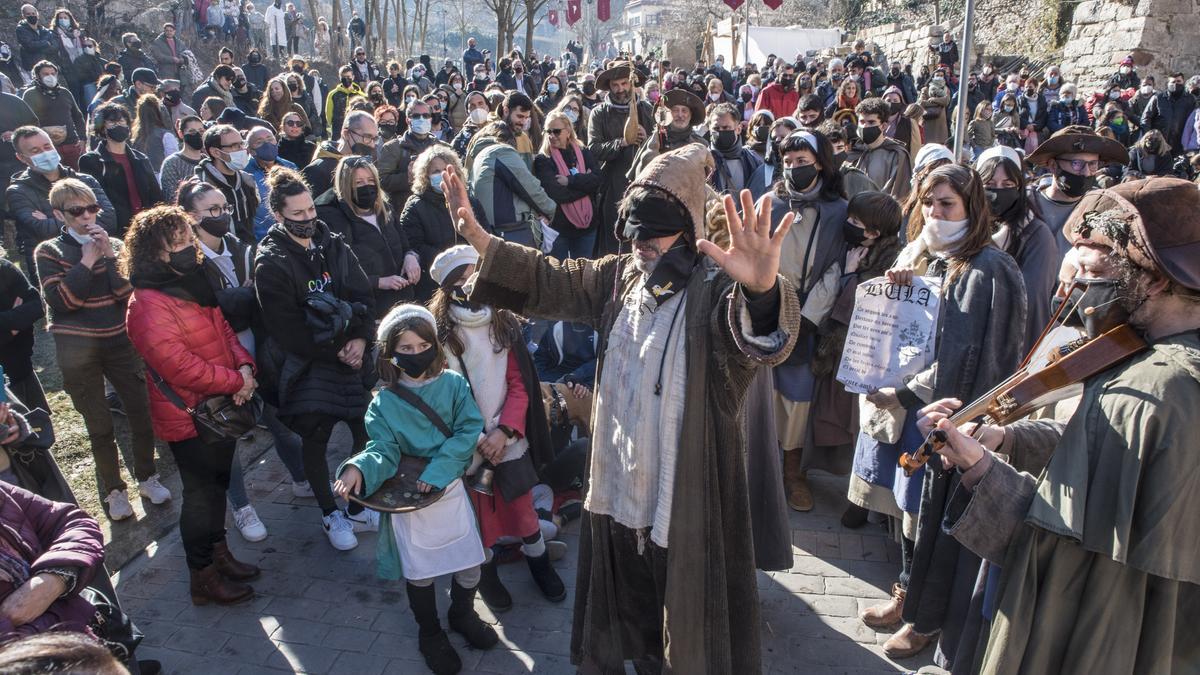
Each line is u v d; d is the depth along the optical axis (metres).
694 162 2.24
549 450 3.55
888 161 6.49
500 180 5.95
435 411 3.04
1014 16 23.83
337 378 3.80
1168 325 1.70
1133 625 1.77
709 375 2.21
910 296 3.14
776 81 14.09
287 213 3.65
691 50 41.22
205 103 8.52
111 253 4.04
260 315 3.75
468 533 3.12
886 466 3.38
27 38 13.09
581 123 9.97
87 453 4.93
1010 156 3.34
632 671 3.07
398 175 6.57
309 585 3.68
